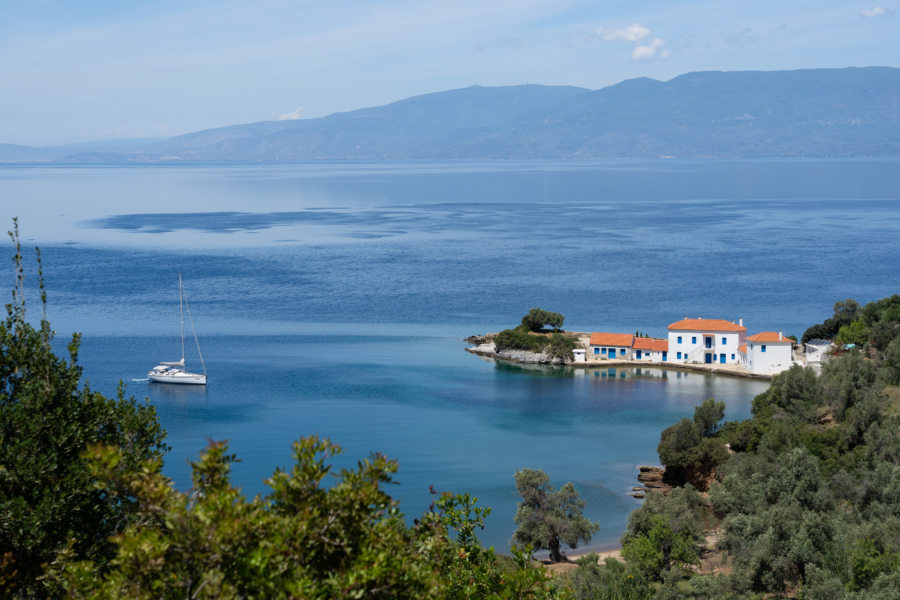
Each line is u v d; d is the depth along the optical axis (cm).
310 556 1936
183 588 1783
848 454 8331
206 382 14350
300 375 14962
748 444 9425
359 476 2083
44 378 2942
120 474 1936
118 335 18138
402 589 1964
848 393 9956
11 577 2433
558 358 16000
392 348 17325
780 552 5962
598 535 8225
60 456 2809
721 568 6688
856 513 6931
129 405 3111
